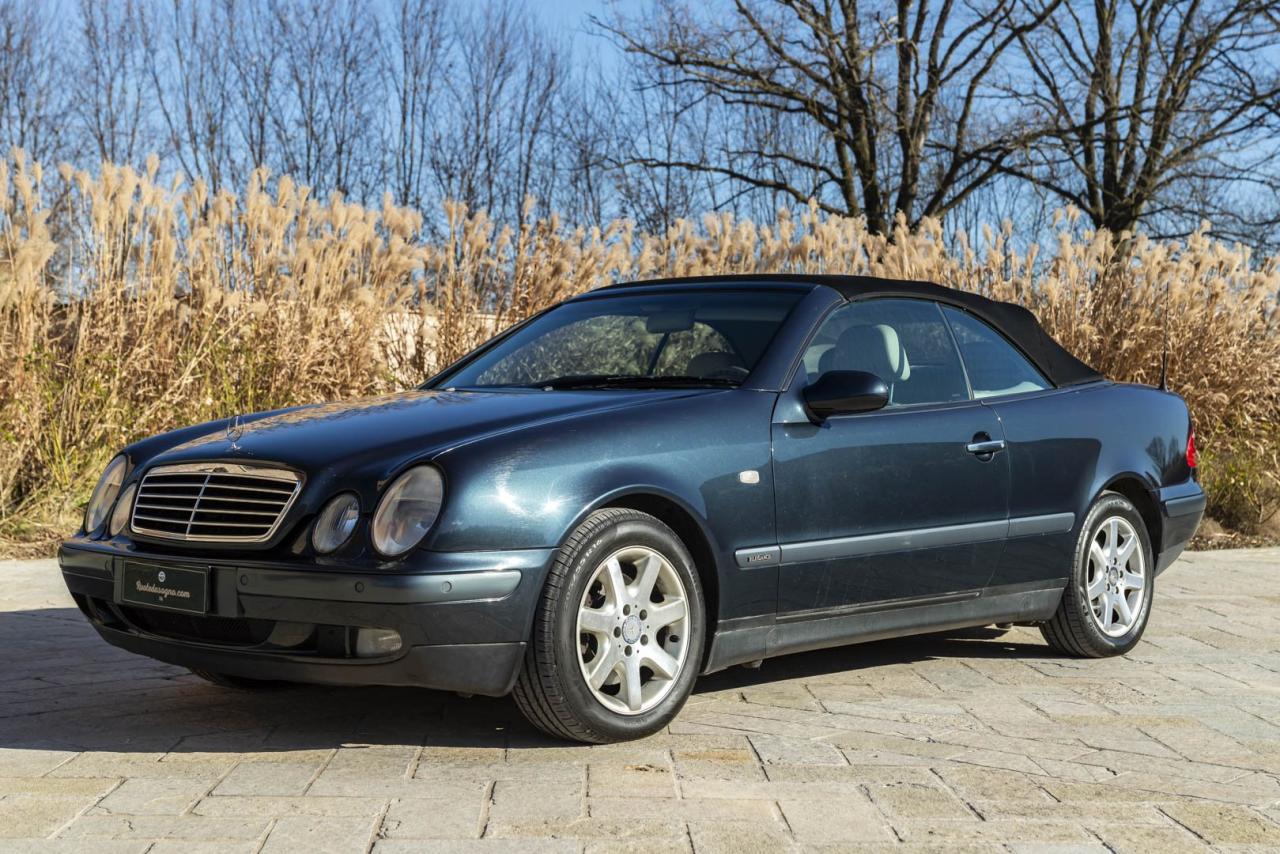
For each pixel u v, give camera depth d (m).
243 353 9.33
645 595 3.93
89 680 4.77
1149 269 10.97
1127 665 5.26
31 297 8.57
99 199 8.95
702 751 3.82
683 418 4.11
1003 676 5.01
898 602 4.64
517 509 3.66
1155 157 23.19
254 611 3.67
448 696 4.51
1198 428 10.48
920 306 5.07
